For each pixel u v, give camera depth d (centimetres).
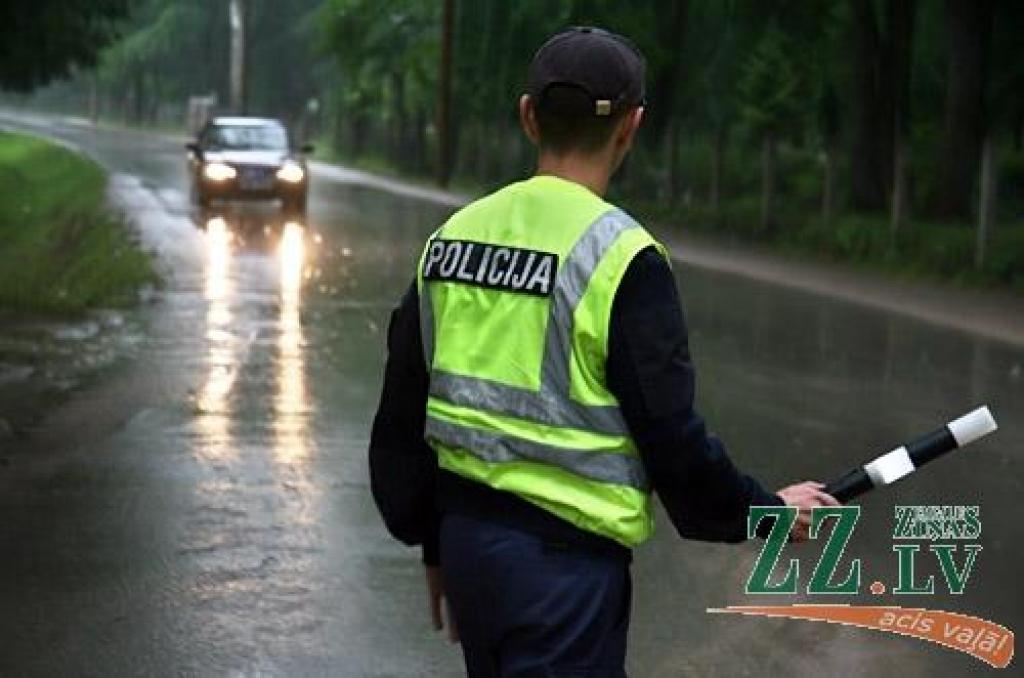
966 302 4253
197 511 1792
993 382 2880
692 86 7356
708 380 2838
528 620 697
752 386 2778
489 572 704
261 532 1712
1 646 1346
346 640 1378
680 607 1498
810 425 2423
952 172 6094
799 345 3331
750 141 7550
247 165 6775
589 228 702
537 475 702
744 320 3747
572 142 726
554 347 698
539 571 699
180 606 1459
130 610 1445
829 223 5838
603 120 723
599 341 689
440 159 10081
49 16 6284
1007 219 6019
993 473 2108
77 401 2420
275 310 3588
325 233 5912
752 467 2123
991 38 6244
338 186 9862
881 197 6725
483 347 714
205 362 2811
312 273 4438
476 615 714
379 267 4684
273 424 2283
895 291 4500
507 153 9725
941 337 3519
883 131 6706
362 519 1775
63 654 1330
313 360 2880
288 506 1823
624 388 690
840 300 4241
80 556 1609
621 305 689
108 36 7075
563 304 696
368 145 14338
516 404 704
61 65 6894
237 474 1973
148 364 2770
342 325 3372
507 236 720
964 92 6056
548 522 702
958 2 6038
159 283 3969
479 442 707
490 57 9075
